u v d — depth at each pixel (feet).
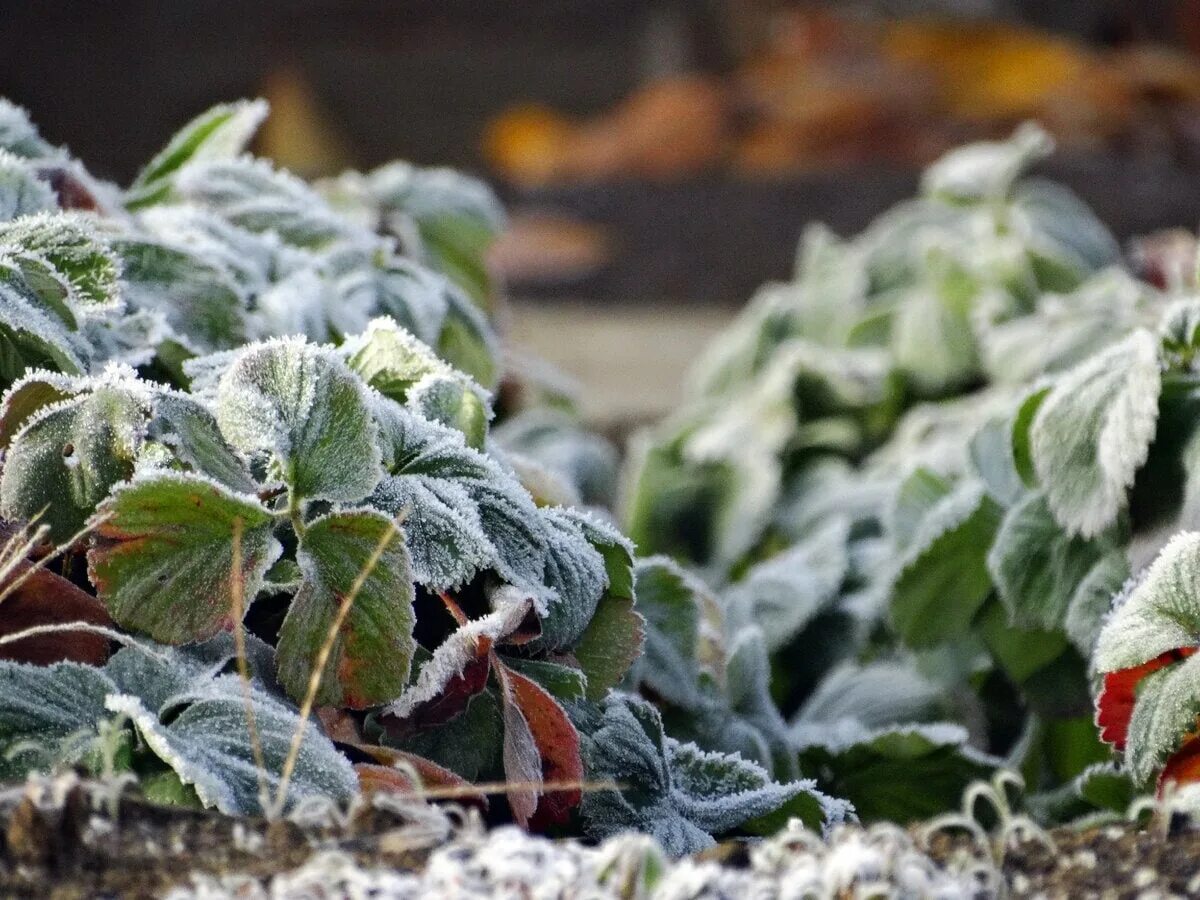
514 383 7.13
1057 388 5.37
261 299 5.42
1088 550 5.41
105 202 5.50
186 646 4.79
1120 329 6.68
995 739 5.90
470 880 4.45
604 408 12.92
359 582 4.66
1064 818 5.47
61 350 4.92
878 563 6.27
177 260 5.32
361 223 6.31
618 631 4.95
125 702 4.63
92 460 4.80
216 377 4.98
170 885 4.47
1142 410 5.26
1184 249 8.23
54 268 4.98
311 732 4.70
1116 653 4.96
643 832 4.86
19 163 5.27
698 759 5.02
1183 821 4.59
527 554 4.85
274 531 4.79
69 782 4.51
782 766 5.41
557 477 5.32
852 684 6.01
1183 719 4.90
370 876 4.47
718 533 7.52
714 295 19.01
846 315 9.20
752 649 5.48
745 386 9.22
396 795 4.58
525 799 4.74
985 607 5.64
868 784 5.53
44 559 4.73
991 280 8.21
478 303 6.93
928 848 4.56
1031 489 5.49
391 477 4.83
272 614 4.90
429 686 4.72
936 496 5.95
